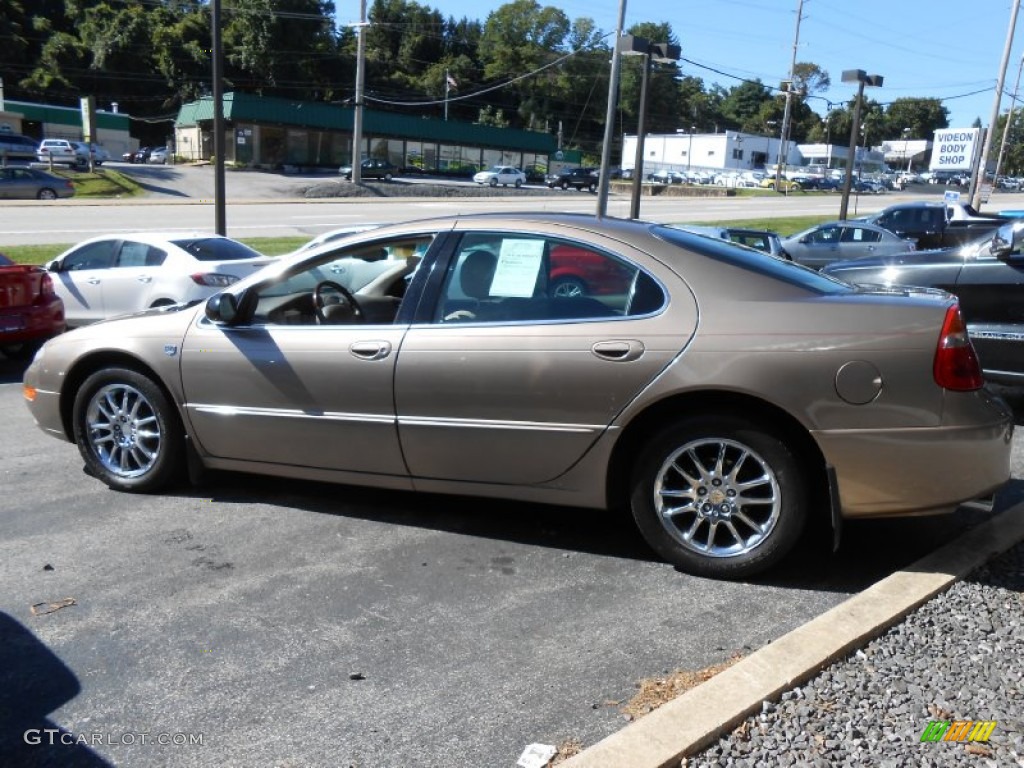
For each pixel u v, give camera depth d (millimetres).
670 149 94188
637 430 4008
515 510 4863
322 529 4590
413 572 4066
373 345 4297
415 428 4258
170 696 3059
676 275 3939
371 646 3393
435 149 72938
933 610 3561
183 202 38344
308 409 4480
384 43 113312
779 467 3775
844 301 3814
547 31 109438
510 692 3066
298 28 88062
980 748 2656
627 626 3545
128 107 91000
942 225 21016
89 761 2709
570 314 4039
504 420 4090
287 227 29969
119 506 4930
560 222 4234
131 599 3785
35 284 9078
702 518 3945
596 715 2922
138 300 10625
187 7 94000
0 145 50125
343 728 2865
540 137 79938
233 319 4664
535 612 3670
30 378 5336
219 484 5293
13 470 5633
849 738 2711
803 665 3051
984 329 7016
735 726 2771
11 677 3186
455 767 2654
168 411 4941
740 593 3844
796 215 44000
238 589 3887
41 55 91125
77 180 45875
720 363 3742
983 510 4824
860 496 3721
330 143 66562
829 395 3654
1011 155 101188
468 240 4336
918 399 3633
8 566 4125
